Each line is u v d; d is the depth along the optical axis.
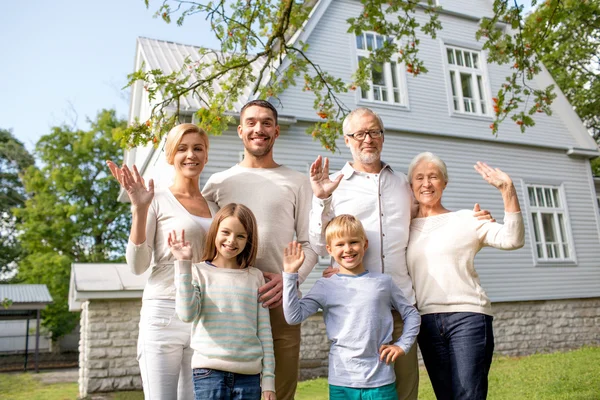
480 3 13.93
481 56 13.59
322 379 9.20
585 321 12.94
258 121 3.25
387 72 12.12
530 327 12.10
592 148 14.31
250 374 2.64
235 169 3.39
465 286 3.11
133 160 16.14
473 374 2.96
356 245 2.96
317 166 3.05
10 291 19.16
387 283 2.96
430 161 3.38
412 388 3.13
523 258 12.51
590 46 18.89
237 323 2.66
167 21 5.31
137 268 2.78
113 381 8.94
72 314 23.91
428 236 3.27
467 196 12.30
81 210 25.84
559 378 7.32
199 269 2.76
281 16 6.26
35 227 25.30
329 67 11.31
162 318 2.78
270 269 3.17
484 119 13.05
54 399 9.21
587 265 13.41
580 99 21.41
